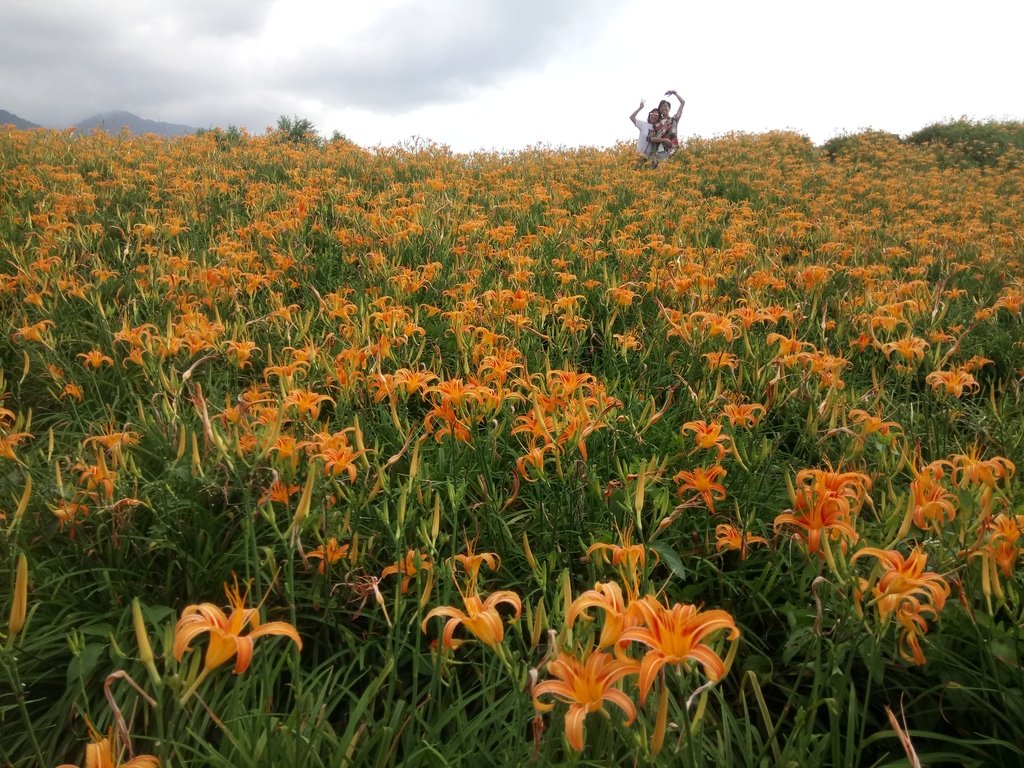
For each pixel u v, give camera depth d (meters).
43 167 8.23
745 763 1.80
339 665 2.28
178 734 1.81
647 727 1.71
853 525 1.90
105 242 6.09
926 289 4.88
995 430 3.44
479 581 2.34
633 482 2.42
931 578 1.50
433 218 6.57
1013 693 1.89
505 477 3.00
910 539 2.41
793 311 4.69
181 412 3.19
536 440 2.57
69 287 4.32
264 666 1.85
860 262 6.64
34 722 2.03
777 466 3.14
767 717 1.66
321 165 10.76
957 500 2.01
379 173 10.40
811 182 12.24
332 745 1.78
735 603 2.52
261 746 1.70
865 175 13.41
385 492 2.40
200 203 7.52
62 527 2.39
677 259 5.20
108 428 3.00
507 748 1.74
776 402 3.29
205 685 1.95
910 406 3.59
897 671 2.15
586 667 1.17
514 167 11.65
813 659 2.17
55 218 5.84
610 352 4.22
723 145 16.44
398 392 2.61
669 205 8.84
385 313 3.61
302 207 6.78
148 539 2.40
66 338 4.04
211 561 2.45
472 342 3.64
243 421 2.49
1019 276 6.53
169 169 9.05
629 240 6.32
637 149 14.87
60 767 1.27
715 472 2.25
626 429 3.21
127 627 2.22
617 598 1.24
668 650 1.12
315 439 2.32
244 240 6.07
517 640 2.23
